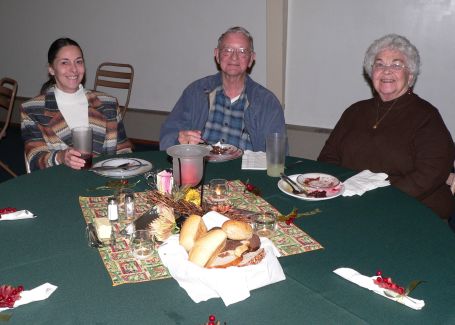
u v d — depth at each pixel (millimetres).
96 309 1069
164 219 1347
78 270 1221
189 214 1383
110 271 1216
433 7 3605
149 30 4723
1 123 5844
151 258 1279
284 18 4039
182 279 1144
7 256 1283
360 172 1894
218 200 1639
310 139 4266
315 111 4250
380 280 1136
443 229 1444
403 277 1195
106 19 4887
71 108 2348
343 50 3979
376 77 2164
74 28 5090
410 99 2156
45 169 1928
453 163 2164
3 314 1044
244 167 1944
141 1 4660
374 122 2201
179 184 1507
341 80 4059
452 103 3762
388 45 2152
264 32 4207
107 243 1350
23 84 5609
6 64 5625
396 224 1479
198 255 1140
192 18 4484
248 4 4195
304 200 1654
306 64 4152
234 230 1195
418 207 1598
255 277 1135
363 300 1102
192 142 2088
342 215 1542
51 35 5238
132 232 1388
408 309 1070
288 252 1312
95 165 1933
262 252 1185
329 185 1749
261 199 1663
